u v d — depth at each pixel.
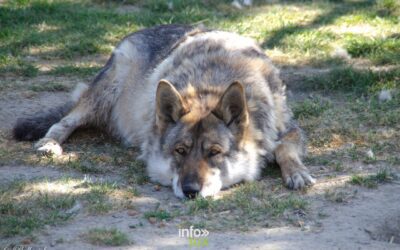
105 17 31.61
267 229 13.48
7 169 17.19
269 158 17.06
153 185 16.31
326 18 31.47
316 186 15.77
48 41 28.73
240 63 17.48
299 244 12.73
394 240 13.26
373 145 18.39
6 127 20.41
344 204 14.70
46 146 18.36
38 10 32.03
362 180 15.72
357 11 32.22
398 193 15.25
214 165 15.38
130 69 19.92
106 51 28.25
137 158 17.75
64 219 13.80
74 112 20.02
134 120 18.91
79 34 29.55
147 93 18.25
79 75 25.41
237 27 30.03
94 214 14.23
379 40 27.16
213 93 16.48
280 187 15.85
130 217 14.12
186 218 14.02
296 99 22.83
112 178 16.67
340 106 21.73
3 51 27.72
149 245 12.73
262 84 17.16
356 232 13.29
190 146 15.41
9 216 13.97
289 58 26.84
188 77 17.16
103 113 20.34
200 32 19.69
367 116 20.31
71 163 17.44
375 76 23.64
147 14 31.98
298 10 33.16
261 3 34.41
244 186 15.77
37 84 24.08
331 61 26.23
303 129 19.62
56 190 15.47
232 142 15.68
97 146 19.45
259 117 16.61
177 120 15.88
